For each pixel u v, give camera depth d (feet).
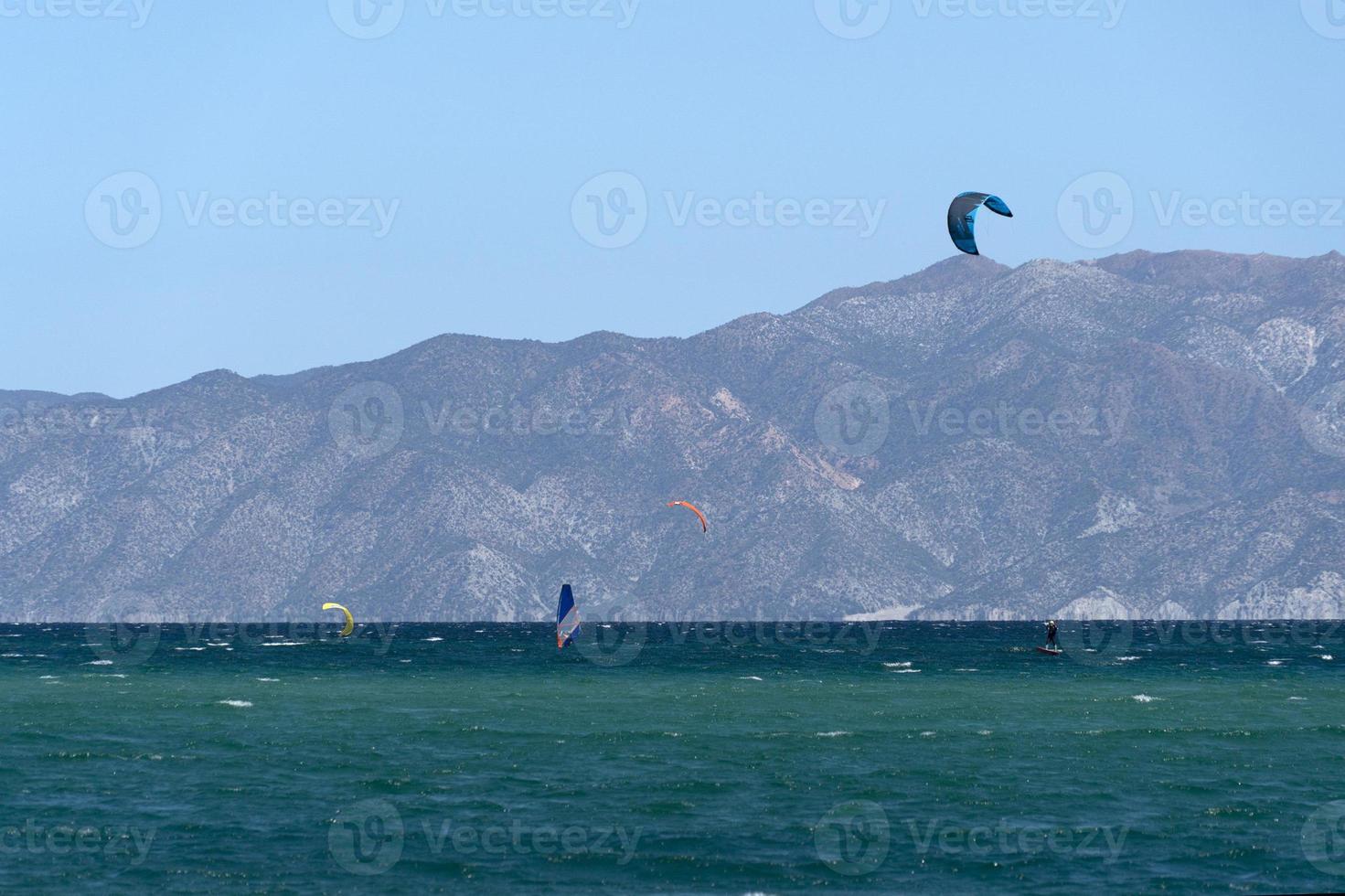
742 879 280.10
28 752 432.66
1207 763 416.67
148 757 421.18
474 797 356.79
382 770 398.01
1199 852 299.99
